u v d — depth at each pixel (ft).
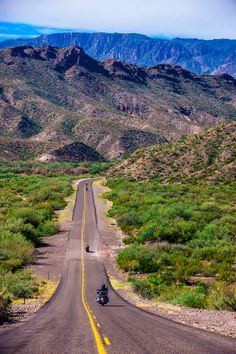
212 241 177.78
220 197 292.20
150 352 29.25
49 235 217.56
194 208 244.83
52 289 114.11
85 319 51.75
